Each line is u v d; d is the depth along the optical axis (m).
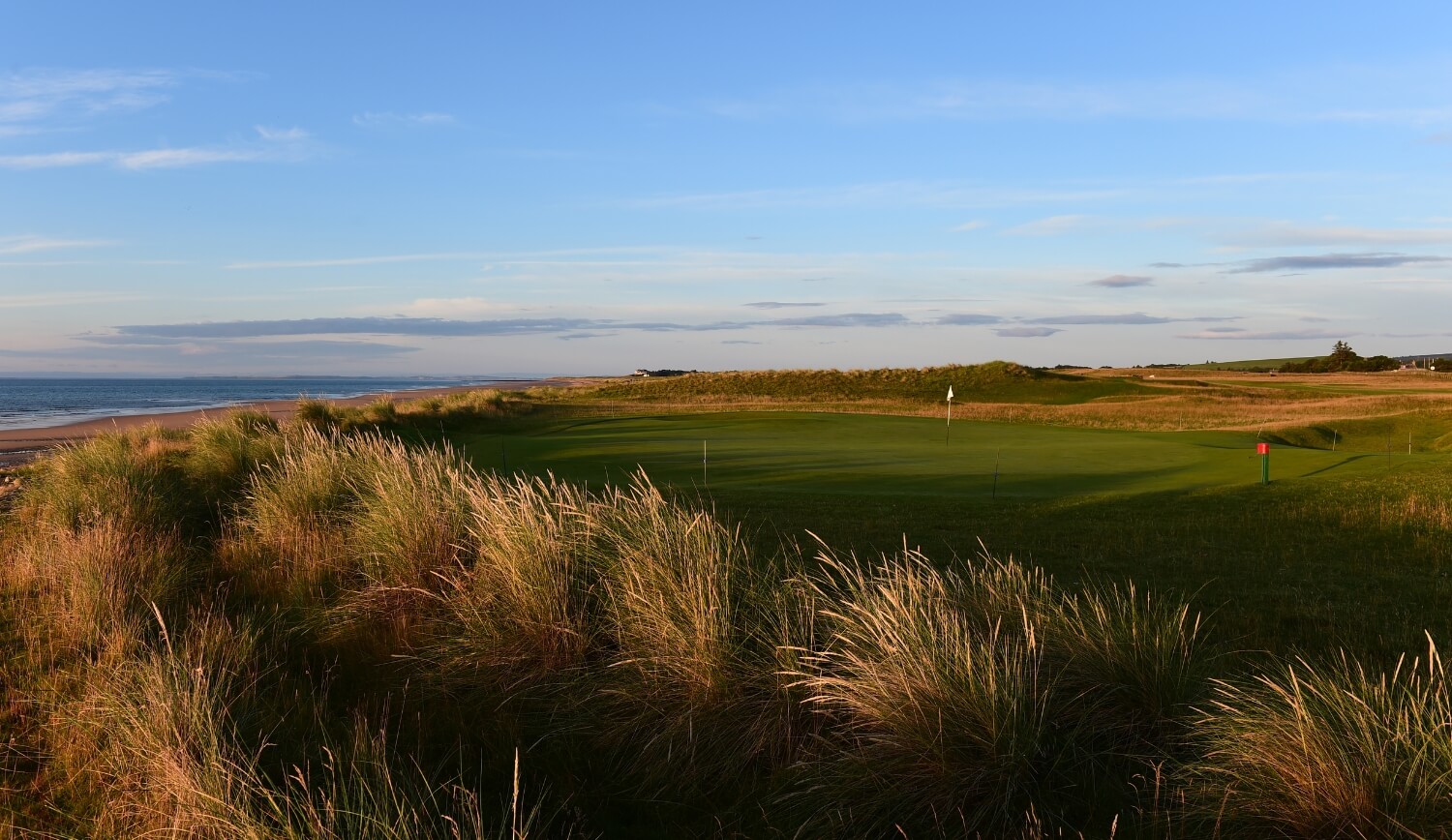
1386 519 10.36
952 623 4.43
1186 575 8.07
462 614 5.75
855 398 50.81
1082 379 55.28
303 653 5.53
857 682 4.16
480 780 3.76
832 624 4.91
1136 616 4.90
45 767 4.09
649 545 5.59
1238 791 3.56
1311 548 9.23
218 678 4.51
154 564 6.96
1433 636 6.14
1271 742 3.61
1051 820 3.61
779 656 4.47
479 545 6.52
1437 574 8.08
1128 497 12.24
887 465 17.00
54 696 4.80
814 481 14.81
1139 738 4.16
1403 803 3.26
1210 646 5.61
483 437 23.33
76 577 6.36
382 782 3.46
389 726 4.53
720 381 57.56
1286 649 5.84
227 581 7.25
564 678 5.09
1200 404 43.12
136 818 3.60
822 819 3.71
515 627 5.45
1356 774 3.36
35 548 7.88
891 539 9.54
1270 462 16.92
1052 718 4.12
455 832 3.15
